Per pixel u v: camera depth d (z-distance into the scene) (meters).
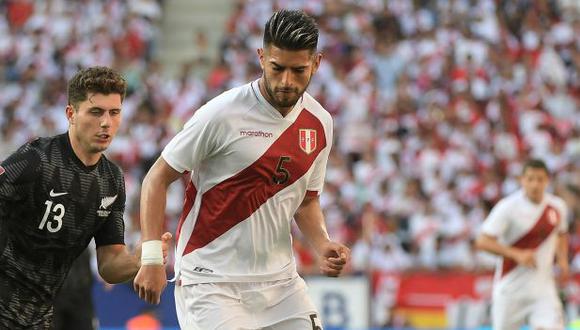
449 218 57.66
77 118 19.38
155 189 19.83
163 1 86.44
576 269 48.84
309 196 21.31
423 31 77.62
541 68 75.06
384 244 54.41
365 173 61.78
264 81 19.86
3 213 19.11
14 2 83.75
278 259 20.70
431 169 63.44
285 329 20.55
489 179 62.12
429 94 71.25
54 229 19.44
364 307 47.34
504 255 35.50
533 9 80.19
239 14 81.94
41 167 19.17
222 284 20.20
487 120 68.56
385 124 67.19
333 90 71.44
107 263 20.23
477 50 74.88
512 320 36.56
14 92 76.62
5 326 19.42
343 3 80.62
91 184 19.70
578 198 57.22
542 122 68.12
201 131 19.70
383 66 74.12
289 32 18.75
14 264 19.36
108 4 83.25
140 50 79.94
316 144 20.42
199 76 79.88
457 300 47.69
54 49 79.81
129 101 72.50
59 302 29.88
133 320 45.69
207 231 20.31
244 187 20.00
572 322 46.59
